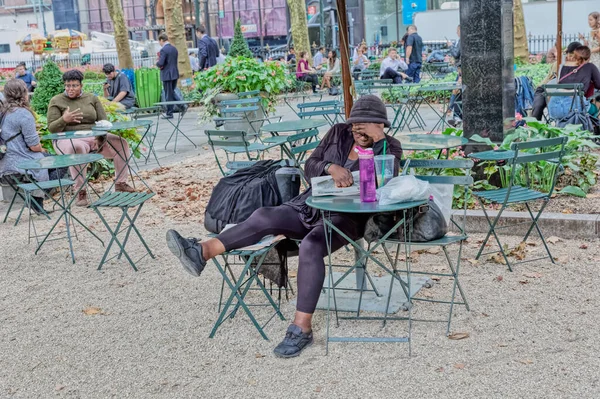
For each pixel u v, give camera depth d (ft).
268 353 14.80
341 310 16.62
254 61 47.70
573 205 23.59
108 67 49.39
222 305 17.60
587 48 35.55
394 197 14.01
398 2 129.18
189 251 15.05
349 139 16.14
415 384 13.07
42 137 30.60
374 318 15.83
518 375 13.17
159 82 68.90
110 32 190.19
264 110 46.70
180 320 16.87
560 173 25.77
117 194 22.33
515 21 63.72
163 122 60.29
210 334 15.78
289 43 136.56
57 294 19.30
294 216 15.67
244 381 13.67
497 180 24.80
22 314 17.97
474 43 24.75
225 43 173.68
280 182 16.65
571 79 35.70
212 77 47.62
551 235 21.39
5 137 26.84
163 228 25.52
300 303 14.70
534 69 57.00
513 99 25.40
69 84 29.48
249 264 15.30
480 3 24.49
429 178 16.02
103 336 16.26
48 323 17.26
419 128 45.44
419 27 91.40
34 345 16.01
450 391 12.75
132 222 21.54
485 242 19.54
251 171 17.01
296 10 99.14
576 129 26.17
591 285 17.46
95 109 30.37
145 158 40.42
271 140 23.62
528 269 18.83
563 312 15.93
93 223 26.73
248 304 17.53
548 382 12.86
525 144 18.45
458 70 51.70
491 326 15.38
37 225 26.94
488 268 19.11
